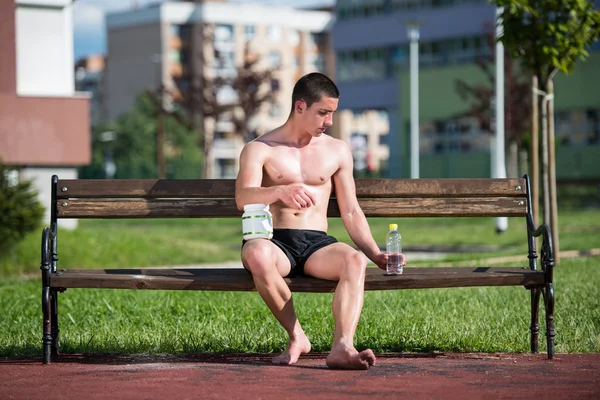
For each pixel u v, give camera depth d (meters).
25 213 19.34
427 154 71.12
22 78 29.33
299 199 7.20
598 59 61.28
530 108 14.36
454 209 8.39
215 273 7.59
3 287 14.73
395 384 6.34
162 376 6.70
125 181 8.27
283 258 7.30
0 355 8.12
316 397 5.90
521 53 14.22
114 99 130.12
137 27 126.19
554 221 14.88
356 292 7.05
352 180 7.92
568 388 6.23
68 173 29.50
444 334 8.83
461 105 68.12
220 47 121.19
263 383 6.37
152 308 11.06
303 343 7.32
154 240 24.81
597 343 8.37
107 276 7.36
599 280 13.08
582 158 61.59
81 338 8.96
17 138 28.62
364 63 78.88
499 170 33.81
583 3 13.77
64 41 29.67
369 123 132.12
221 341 8.61
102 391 6.21
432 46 75.44
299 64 127.75
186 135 98.38
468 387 6.25
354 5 79.12
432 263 16.97
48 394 6.16
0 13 28.48
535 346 8.05
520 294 11.71
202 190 8.27
